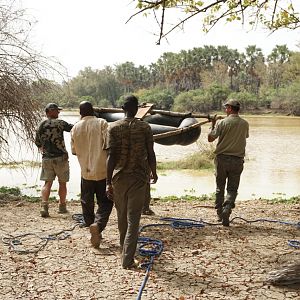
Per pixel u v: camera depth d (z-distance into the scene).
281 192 14.91
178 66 125.06
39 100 10.22
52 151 8.04
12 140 10.34
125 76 132.25
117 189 5.28
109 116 8.64
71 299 4.49
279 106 97.56
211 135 7.29
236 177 7.35
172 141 8.51
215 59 126.88
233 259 5.66
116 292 4.65
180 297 4.48
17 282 4.91
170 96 105.00
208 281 4.93
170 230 7.09
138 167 5.23
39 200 10.04
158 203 10.01
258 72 118.00
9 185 14.90
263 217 8.27
